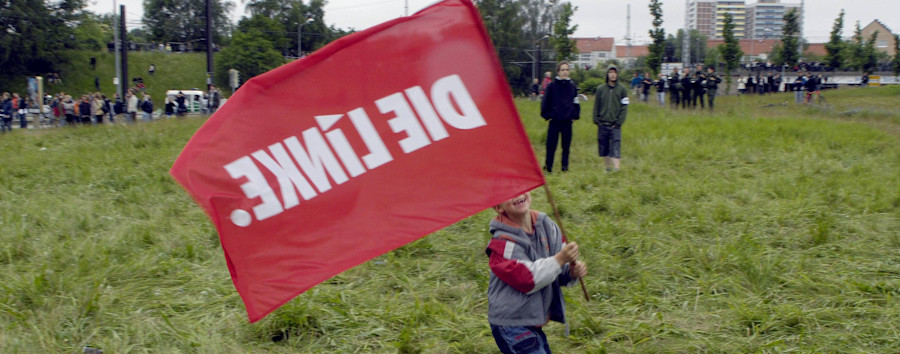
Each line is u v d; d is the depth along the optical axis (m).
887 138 14.29
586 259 5.72
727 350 4.20
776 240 6.36
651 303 4.92
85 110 27.75
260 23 68.19
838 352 4.11
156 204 8.52
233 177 2.90
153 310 4.97
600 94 10.43
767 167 10.62
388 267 5.81
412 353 4.35
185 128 18.73
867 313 4.60
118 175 10.45
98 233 7.14
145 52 66.25
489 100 3.04
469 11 3.01
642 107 26.61
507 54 77.38
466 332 4.55
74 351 4.35
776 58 49.03
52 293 5.20
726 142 13.36
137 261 5.96
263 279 2.94
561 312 3.34
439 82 3.02
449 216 3.03
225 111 2.89
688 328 4.55
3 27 57.78
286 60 69.88
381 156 3.00
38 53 58.88
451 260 6.03
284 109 2.92
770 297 5.00
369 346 4.46
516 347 3.17
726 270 5.54
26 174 10.95
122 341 4.46
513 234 3.14
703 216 6.98
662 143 13.11
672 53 94.50
